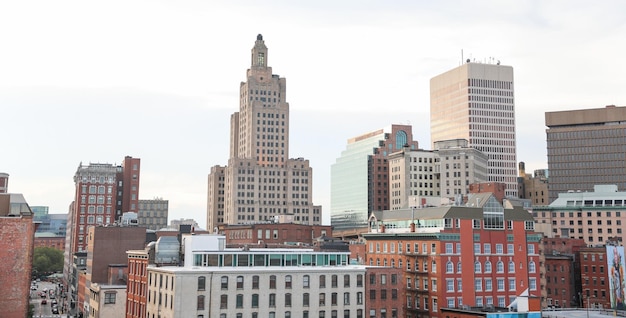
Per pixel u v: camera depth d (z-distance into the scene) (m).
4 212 107.06
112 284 162.38
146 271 119.75
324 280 112.19
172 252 119.38
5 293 102.31
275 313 106.75
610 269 187.38
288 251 114.44
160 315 107.31
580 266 196.38
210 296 102.31
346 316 113.31
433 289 132.50
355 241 192.38
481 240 137.00
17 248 104.06
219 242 117.69
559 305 190.50
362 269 116.19
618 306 185.38
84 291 184.25
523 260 140.88
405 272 141.12
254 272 106.12
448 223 134.25
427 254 134.75
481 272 135.50
